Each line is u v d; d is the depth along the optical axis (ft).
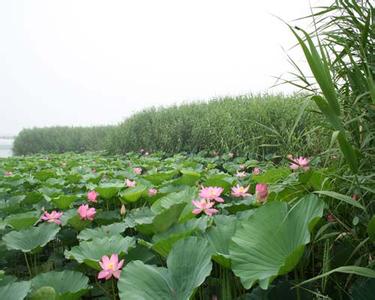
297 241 4.98
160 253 5.85
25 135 63.16
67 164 21.75
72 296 4.99
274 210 5.48
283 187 6.92
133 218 7.84
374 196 5.77
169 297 4.64
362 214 5.74
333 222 5.60
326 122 7.20
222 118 23.54
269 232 5.20
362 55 6.08
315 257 6.37
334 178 6.14
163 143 29.30
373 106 5.57
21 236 7.21
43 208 9.72
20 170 20.01
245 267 4.77
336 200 6.27
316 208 5.08
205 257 4.95
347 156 4.90
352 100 6.29
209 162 19.25
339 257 5.71
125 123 36.81
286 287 5.22
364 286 4.64
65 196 9.30
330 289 5.72
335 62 6.40
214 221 6.53
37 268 7.63
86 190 12.38
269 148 17.63
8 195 12.12
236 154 20.67
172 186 10.30
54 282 5.51
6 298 4.81
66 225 8.71
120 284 4.64
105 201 11.05
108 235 7.23
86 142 54.24
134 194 9.34
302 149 9.69
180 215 6.82
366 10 6.35
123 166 19.69
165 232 6.36
